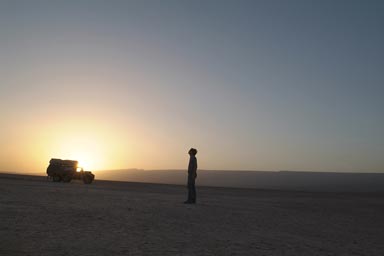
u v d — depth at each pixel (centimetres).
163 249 1250
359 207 3192
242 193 4434
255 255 1259
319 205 3188
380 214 2727
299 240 1571
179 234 1507
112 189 3862
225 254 1244
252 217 2103
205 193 4072
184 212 2066
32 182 4497
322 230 1872
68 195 2694
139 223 1673
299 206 2962
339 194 5106
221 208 2367
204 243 1382
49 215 1731
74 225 1544
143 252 1195
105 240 1320
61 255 1105
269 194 4538
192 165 2464
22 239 1259
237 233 1616
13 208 1883
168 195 3300
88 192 3094
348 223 2177
